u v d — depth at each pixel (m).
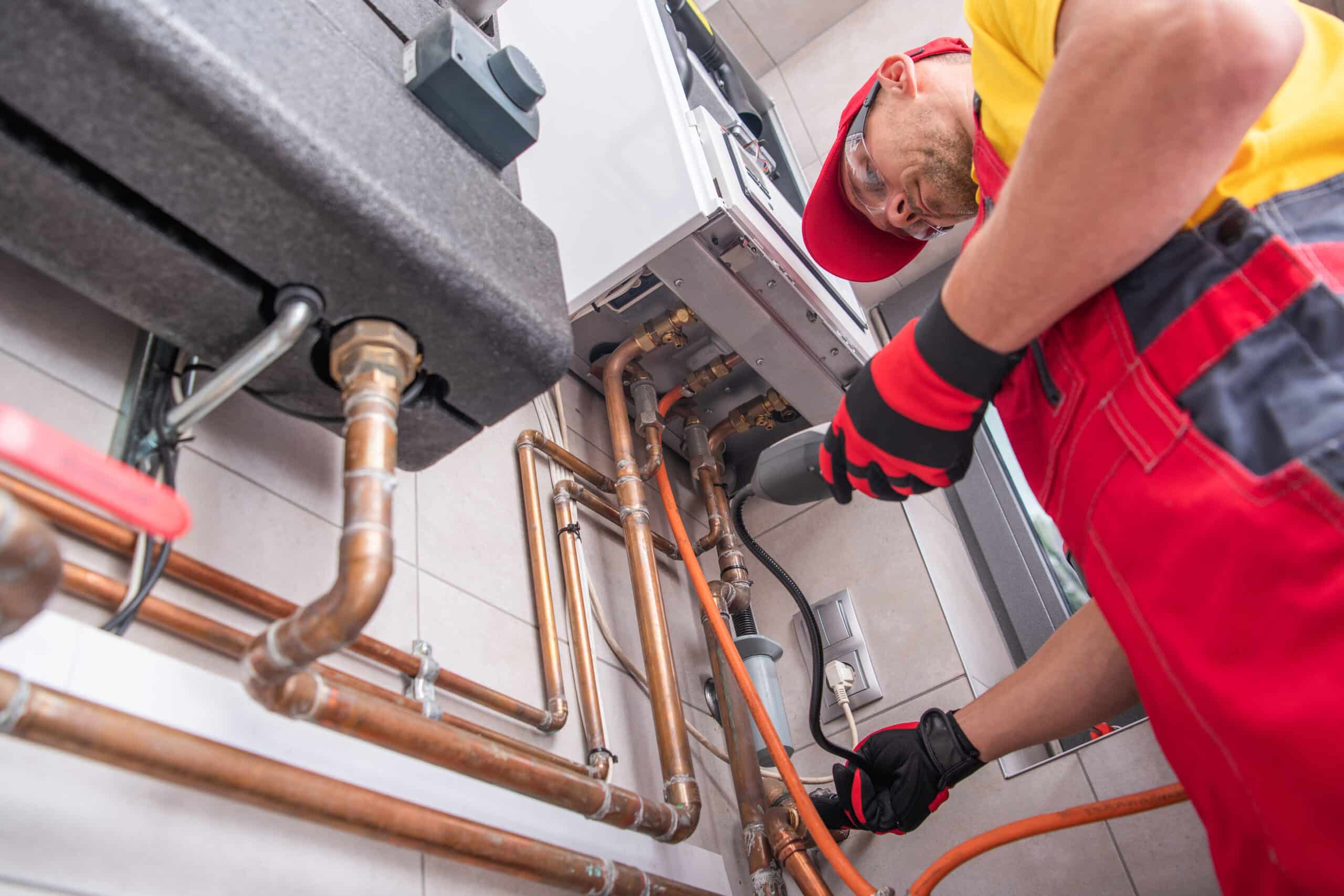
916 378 0.80
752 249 1.45
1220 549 0.62
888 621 1.73
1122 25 0.60
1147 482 0.68
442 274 0.81
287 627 0.72
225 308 0.81
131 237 0.74
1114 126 0.62
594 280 1.46
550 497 1.55
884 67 1.13
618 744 1.38
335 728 0.83
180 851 0.75
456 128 0.94
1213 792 0.71
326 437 1.16
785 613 1.85
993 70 0.83
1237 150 0.64
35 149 0.68
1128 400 0.71
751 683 1.39
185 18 0.66
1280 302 0.65
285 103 0.71
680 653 1.68
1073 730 1.18
